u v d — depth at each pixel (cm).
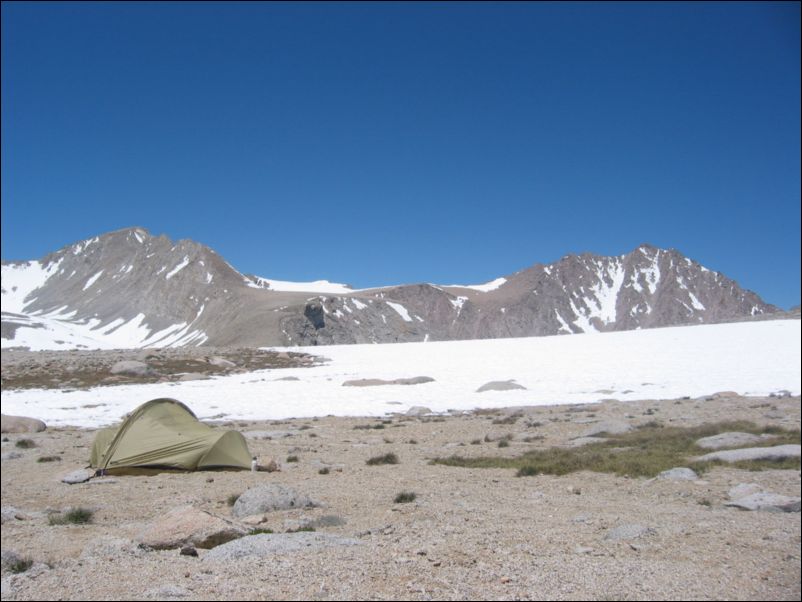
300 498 1421
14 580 798
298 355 8888
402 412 4100
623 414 3481
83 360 7588
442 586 718
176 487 1820
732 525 1110
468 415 3862
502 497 1498
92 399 4816
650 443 2359
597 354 7475
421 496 1519
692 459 1977
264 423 3662
